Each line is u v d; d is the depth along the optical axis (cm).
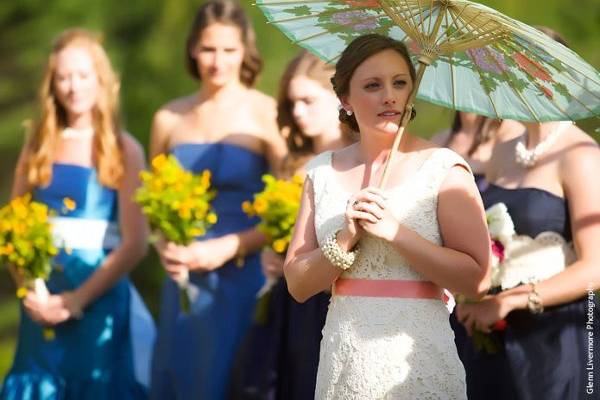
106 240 1150
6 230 1108
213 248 1101
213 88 1138
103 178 1141
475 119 1020
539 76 737
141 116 2264
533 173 867
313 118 1039
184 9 2292
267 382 997
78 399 1138
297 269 723
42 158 1141
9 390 1148
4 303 2614
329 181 733
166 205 1067
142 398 1158
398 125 712
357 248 708
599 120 893
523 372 845
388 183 714
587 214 844
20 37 2417
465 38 723
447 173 709
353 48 717
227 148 1126
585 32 2170
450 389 706
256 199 1019
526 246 857
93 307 1143
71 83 1124
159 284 2283
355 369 705
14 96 2509
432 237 704
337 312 720
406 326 702
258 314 1012
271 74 2158
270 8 783
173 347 1123
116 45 2295
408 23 725
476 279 698
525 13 2139
